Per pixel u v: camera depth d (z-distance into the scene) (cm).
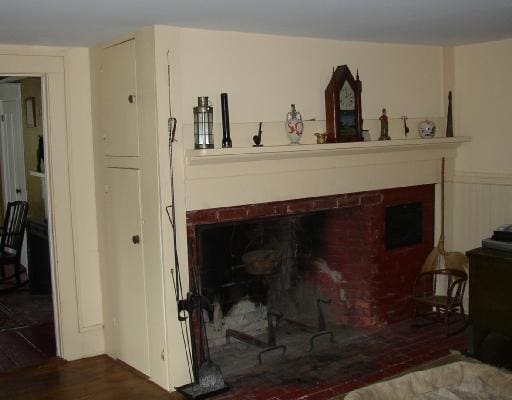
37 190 588
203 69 336
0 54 354
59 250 381
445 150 450
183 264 335
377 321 434
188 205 334
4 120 656
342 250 438
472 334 383
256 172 354
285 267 427
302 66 377
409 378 315
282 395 330
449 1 279
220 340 400
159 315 336
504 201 432
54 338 439
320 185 386
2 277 577
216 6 269
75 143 380
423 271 450
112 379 358
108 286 385
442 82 455
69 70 374
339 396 328
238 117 352
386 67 420
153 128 321
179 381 339
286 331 427
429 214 462
